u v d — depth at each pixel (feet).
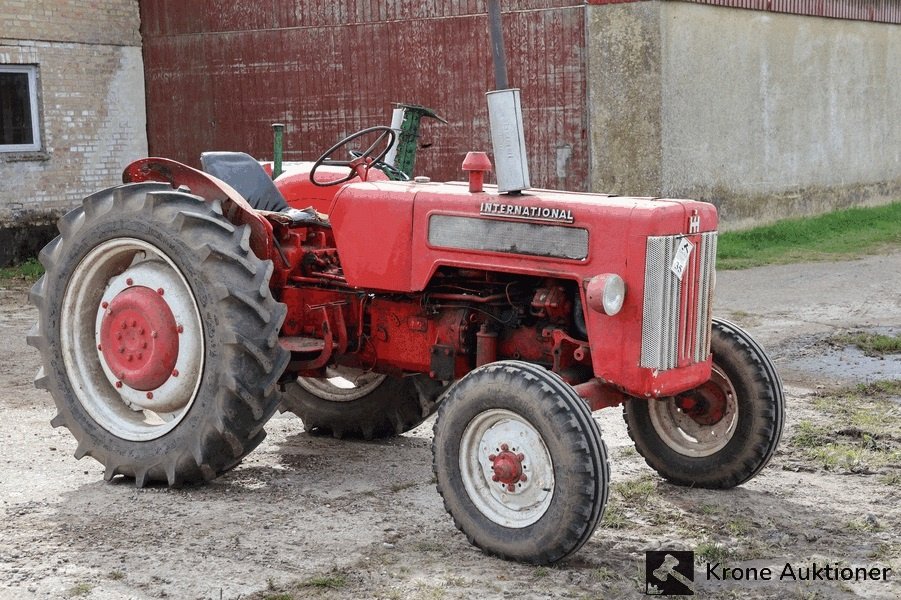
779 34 47.96
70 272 16.57
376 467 17.35
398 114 27.50
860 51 54.54
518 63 42.47
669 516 14.78
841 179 53.98
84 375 16.70
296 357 17.11
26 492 15.67
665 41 40.60
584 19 41.09
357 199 15.58
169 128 50.03
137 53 47.80
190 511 14.85
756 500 15.44
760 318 30.09
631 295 13.44
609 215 13.52
